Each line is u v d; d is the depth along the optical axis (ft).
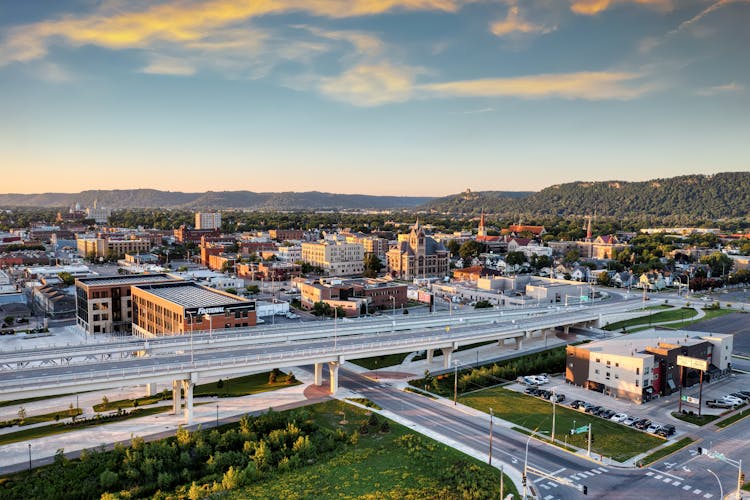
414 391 432.66
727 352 497.87
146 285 638.94
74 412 382.01
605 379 435.12
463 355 553.64
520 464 310.04
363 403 403.13
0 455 316.81
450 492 277.03
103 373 347.97
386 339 495.00
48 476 285.84
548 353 562.25
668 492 279.49
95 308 627.46
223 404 401.90
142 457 300.81
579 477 294.87
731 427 367.86
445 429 358.43
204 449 312.91
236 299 560.20
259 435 342.03
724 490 282.36
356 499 270.46
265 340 494.18
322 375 475.72
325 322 565.94
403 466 306.76
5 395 322.34
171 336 483.10
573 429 344.08
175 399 383.86
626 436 350.02
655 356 432.25
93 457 302.25
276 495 274.57
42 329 640.99
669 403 414.82
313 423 355.36
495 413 386.93
